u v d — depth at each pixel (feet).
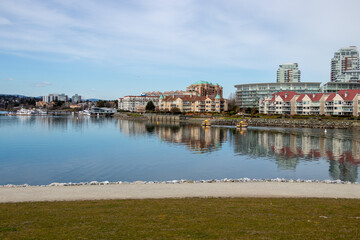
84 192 93.30
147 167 183.42
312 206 75.72
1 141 309.22
